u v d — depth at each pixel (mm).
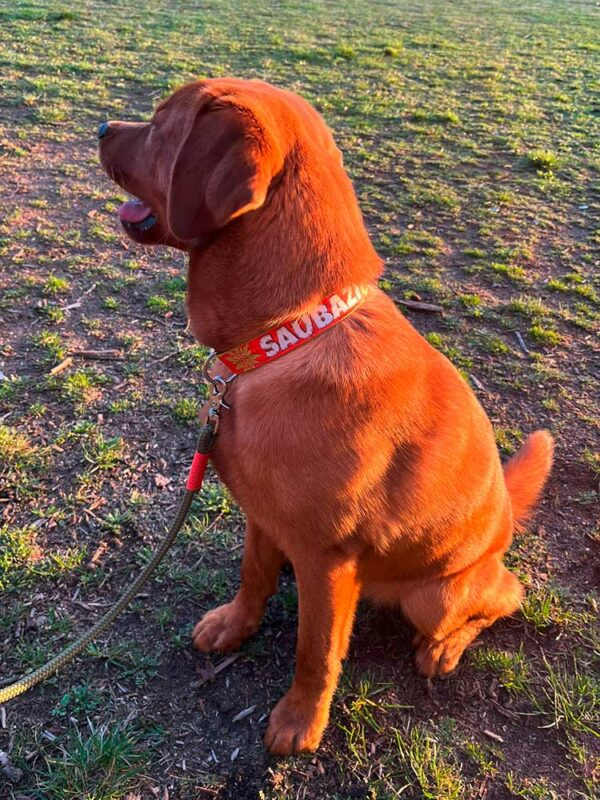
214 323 603
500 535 770
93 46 3170
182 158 542
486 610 785
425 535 675
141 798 626
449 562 719
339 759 673
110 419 1046
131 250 1528
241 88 579
